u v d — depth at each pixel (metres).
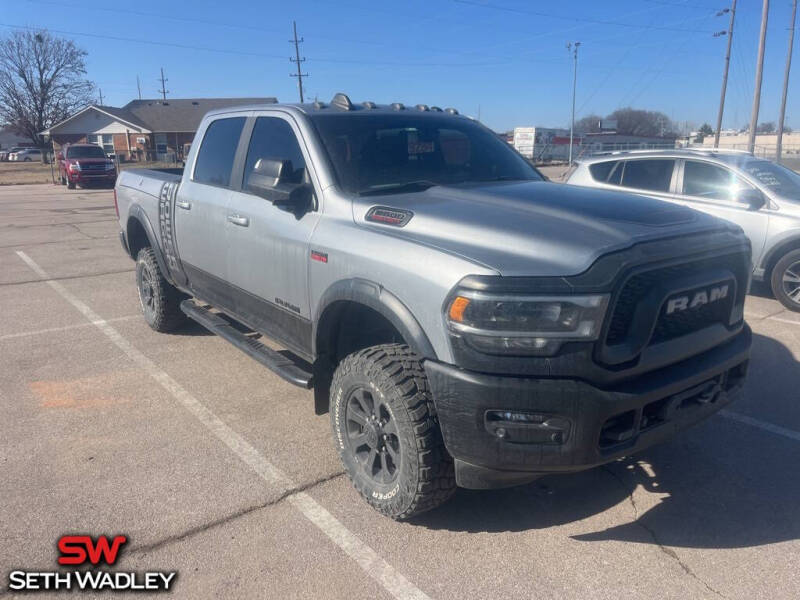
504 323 2.64
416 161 4.12
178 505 3.45
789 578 2.91
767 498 3.56
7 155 79.44
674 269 2.90
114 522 3.30
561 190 3.71
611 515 3.40
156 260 6.13
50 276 9.13
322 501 3.51
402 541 3.17
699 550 3.12
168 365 5.52
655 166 8.20
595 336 2.62
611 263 2.69
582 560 3.04
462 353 2.73
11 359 5.66
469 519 3.36
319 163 3.83
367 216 3.46
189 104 61.47
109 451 4.03
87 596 2.80
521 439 2.69
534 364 2.64
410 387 3.02
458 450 2.81
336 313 3.59
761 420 4.50
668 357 2.89
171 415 4.55
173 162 41.09
